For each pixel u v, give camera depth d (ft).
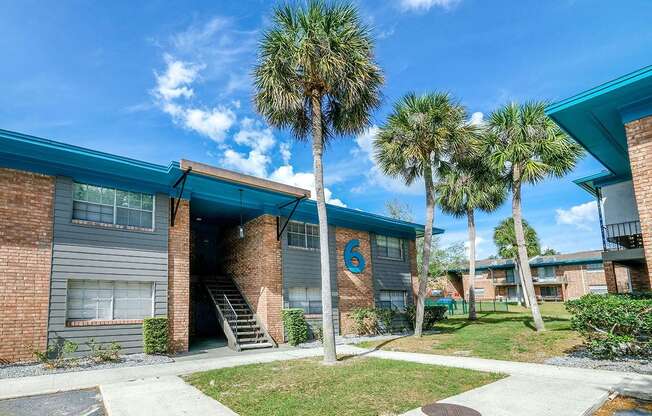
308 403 20.26
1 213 31.73
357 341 48.85
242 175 41.39
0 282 30.89
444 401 20.29
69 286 34.60
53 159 34.45
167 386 24.56
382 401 20.47
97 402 21.65
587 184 55.72
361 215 59.26
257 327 47.70
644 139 28.25
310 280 53.78
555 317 68.74
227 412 19.06
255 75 36.81
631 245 50.88
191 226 59.26
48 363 30.68
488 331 50.80
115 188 38.70
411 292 68.18
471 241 75.36
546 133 47.29
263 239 50.55
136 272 38.17
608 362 28.66
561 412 18.03
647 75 25.99
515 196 49.98
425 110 48.44
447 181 75.51
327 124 40.65
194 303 54.13
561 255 154.92
